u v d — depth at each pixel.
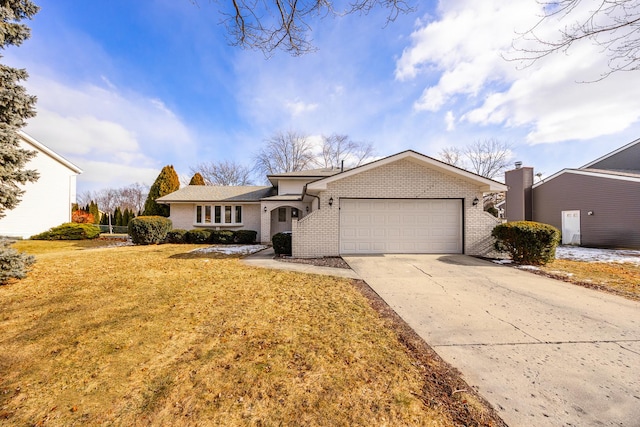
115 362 2.90
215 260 9.39
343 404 2.25
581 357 3.01
